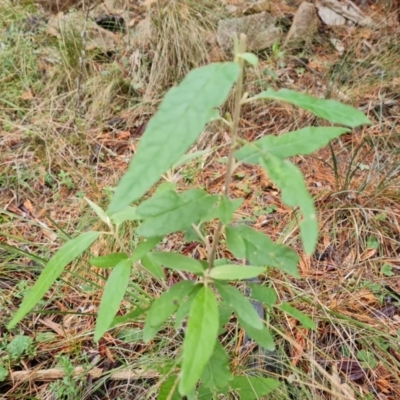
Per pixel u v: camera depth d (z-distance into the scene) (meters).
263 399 0.62
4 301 0.80
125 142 1.19
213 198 0.36
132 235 0.89
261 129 1.18
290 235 0.89
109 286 0.39
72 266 0.85
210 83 0.28
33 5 1.63
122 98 1.29
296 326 0.72
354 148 1.10
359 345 0.73
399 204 0.94
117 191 0.27
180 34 1.33
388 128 1.14
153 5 1.42
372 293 0.80
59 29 1.40
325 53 1.46
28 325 0.77
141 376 0.68
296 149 0.35
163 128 0.28
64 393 0.67
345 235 0.90
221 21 1.43
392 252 0.87
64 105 1.28
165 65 1.31
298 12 1.48
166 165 0.27
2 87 1.31
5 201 1.03
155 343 0.72
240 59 0.33
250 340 0.69
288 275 0.82
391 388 0.67
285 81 1.31
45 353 0.73
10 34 1.47
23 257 0.88
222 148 1.13
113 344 0.74
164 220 0.35
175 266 0.38
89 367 0.70
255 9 1.56
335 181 0.99
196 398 0.50
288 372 0.67
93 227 0.92
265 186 1.03
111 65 1.37
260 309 0.68
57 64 1.37
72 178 1.08
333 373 0.67
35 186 1.06
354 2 1.72
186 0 1.46
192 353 0.32
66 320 0.78
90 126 1.23
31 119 1.23
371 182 0.98
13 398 0.67
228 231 0.39
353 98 1.22
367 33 1.49
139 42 1.42
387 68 1.32
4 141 1.16
